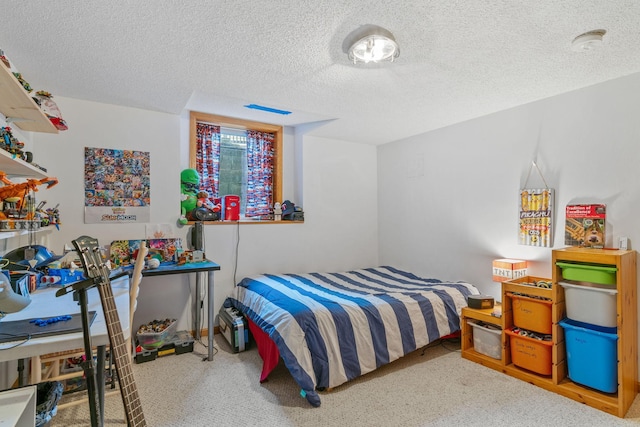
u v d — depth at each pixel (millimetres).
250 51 1922
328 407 2012
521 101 2783
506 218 3000
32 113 1830
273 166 3996
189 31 1703
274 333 2260
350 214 4289
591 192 2432
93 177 2732
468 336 2789
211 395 2143
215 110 3244
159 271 2455
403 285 3279
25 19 1577
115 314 1254
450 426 1830
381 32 1682
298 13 1551
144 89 2494
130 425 1235
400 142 4160
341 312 2369
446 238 3564
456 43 1829
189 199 3195
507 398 2119
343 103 2848
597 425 1846
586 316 2107
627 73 2225
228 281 3449
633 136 2229
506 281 2611
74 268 2258
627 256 2064
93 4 1470
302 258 3930
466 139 3354
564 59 2020
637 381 2158
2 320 1340
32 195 2223
